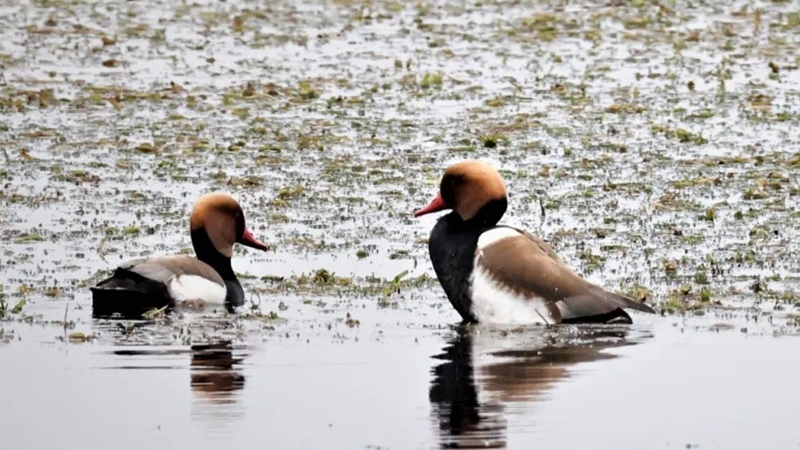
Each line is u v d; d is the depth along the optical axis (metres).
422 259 17.73
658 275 16.81
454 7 38.25
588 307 15.05
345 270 17.25
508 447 11.64
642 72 30.28
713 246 18.06
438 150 23.75
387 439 11.79
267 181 21.67
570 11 37.41
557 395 12.84
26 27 35.28
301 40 33.81
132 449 11.59
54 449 11.63
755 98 27.48
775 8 37.62
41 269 17.11
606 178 21.78
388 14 37.28
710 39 33.75
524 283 15.09
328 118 26.22
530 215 19.66
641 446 11.68
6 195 20.66
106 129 25.20
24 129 25.08
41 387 13.09
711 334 14.72
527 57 31.89
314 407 12.54
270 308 15.76
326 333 14.80
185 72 30.38
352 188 21.30
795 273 16.88
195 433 11.97
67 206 20.16
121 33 34.72
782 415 12.41
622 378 13.34
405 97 28.02
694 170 22.20
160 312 15.48
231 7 38.25
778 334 14.68
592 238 18.44
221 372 13.50
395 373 13.45
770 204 20.14
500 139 24.42
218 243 16.53
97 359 13.88
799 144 23.97
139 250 17.97
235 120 26.05
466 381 13.21
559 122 25.80
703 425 12.14
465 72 30.33
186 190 21.14
